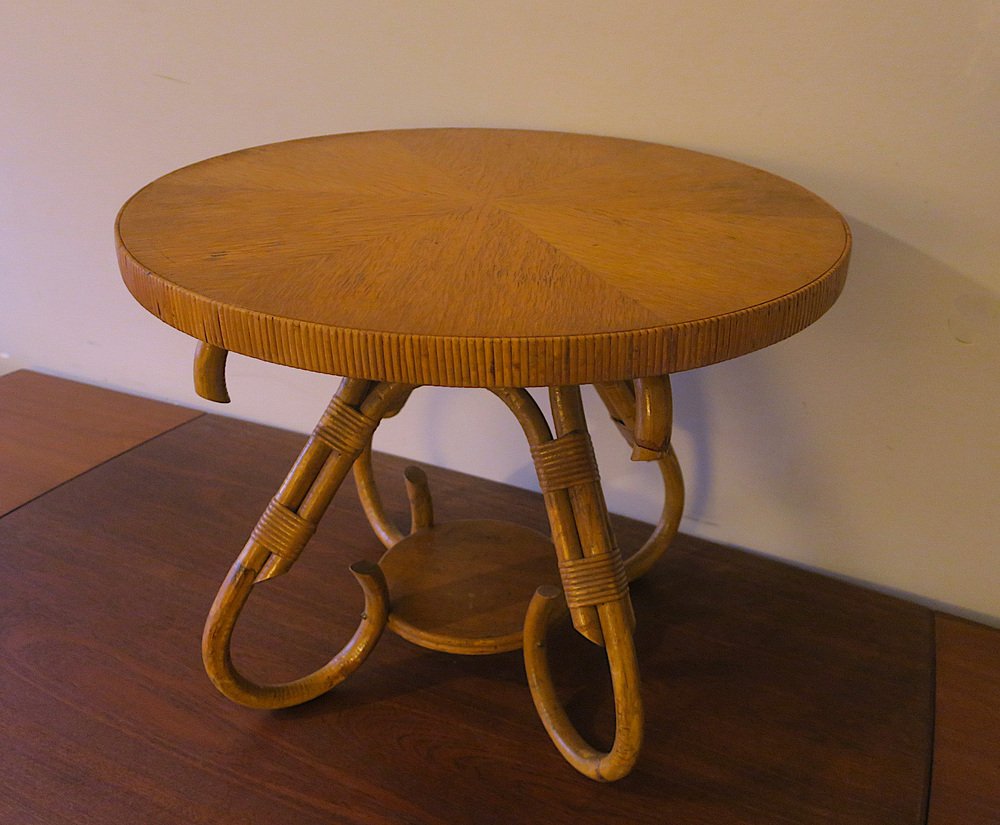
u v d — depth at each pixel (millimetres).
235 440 1684
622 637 917
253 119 1444
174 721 1080
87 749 1041
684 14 1112
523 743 1056
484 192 969
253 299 707
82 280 1766
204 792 990
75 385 1885
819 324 1213
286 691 1069
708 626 1235
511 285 737
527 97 1246
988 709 1109
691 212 916
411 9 1255
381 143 1160
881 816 968
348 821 960
